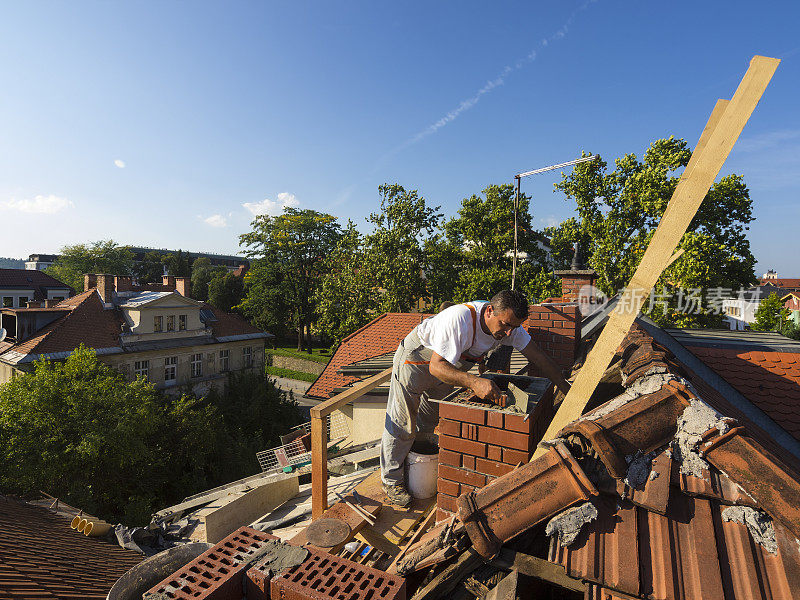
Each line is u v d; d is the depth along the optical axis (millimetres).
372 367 9805
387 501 3012
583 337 6625
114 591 1707
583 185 26578
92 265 60875
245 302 51125
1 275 51531
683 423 1897
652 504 1653
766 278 79875
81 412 15750
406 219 30750
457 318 2572
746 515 1601
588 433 1808
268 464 9812
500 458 2387
